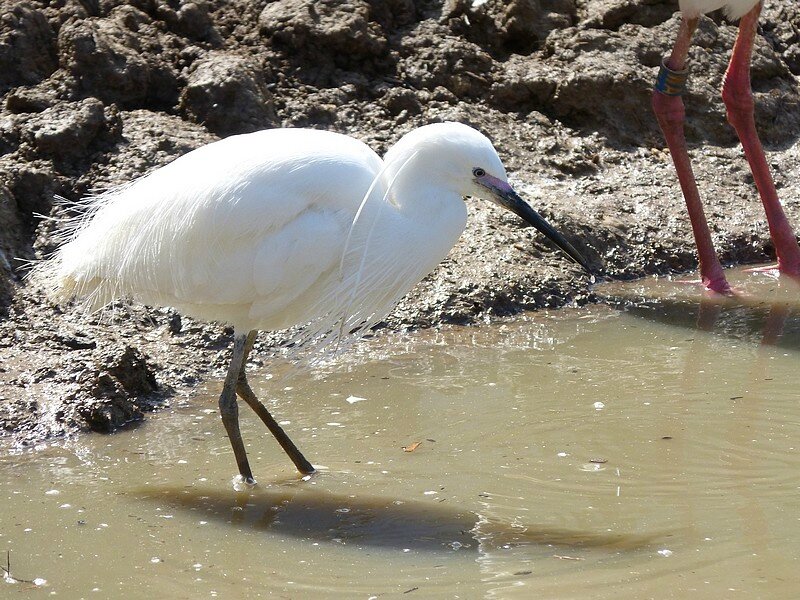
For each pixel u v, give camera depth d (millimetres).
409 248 8367
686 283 13492
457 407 9875
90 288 8914
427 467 8633
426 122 15664
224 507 8008
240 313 8625
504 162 15484
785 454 8633
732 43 17734
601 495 8016
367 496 8156
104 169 13078
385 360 11164
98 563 7121
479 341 11664
